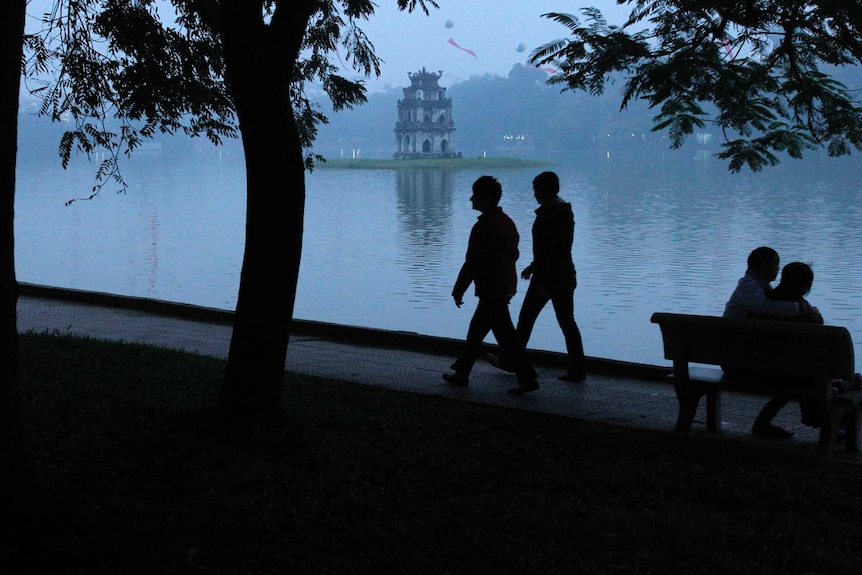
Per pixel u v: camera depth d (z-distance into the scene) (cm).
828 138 889
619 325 2670
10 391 480
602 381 1014
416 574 461
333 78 1055
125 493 564
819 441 709
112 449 645
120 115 1116
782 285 758
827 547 505
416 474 629
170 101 1091
